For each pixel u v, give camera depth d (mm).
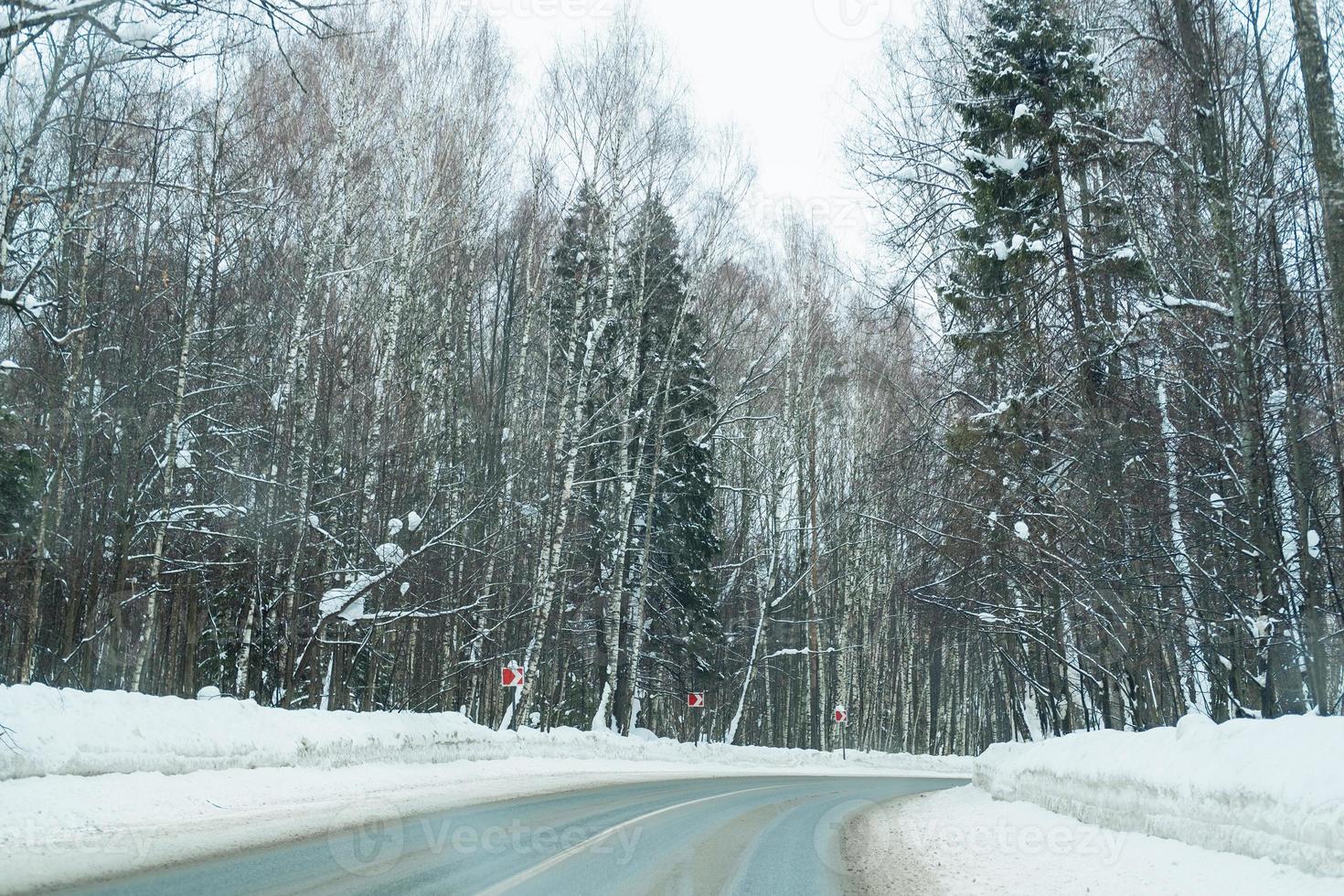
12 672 20516
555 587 32469
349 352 23531
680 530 36688
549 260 32562
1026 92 18469
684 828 12742
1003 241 18484
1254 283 12531
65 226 13398
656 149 29609
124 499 20141
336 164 21609
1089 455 16344
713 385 37344
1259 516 12180
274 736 15844
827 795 19609
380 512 25156
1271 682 12242
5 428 16125
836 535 43750
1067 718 22359
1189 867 7820
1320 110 9039
